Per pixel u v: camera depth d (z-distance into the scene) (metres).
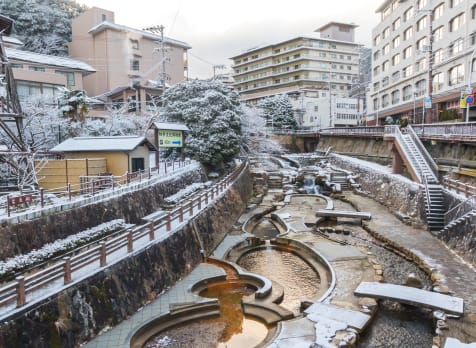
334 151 55.34
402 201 27.23
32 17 53.09
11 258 12.94
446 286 14.27
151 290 14.03
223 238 22.14
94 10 52.94
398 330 12.22
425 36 42.62
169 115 36.94
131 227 18.91
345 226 25.48
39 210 14.68
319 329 11.48
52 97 33.66
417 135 30.41
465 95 28.34
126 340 11.02
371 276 16.08
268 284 15.12
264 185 40.31
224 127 35.62
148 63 56.94
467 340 10.71
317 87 84.50
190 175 31.70
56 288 10.68
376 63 60.03
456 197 20.83
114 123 36.88
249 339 11.91
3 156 19.70
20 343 9.11
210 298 14.11
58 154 24.81
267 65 92.69
